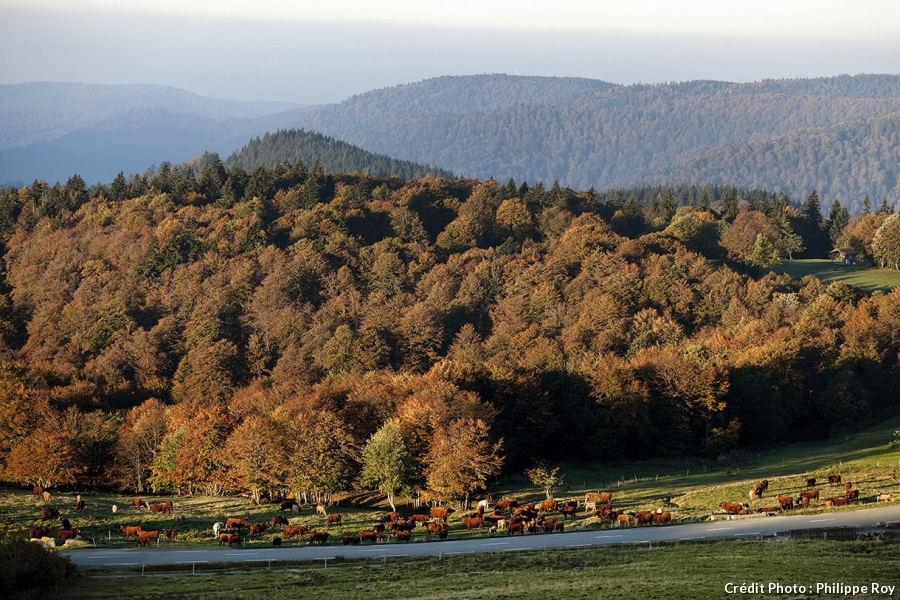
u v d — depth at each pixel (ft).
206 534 276.82
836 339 531.09
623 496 325.01
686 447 428.56
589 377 434.30
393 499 359.66
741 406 441.27
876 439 398.42
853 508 254.68
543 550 225.56
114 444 414.82
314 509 332.80
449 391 404.36
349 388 447.83
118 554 240.53
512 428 424.05
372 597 180.24
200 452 370.32
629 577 183.21
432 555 228.02
